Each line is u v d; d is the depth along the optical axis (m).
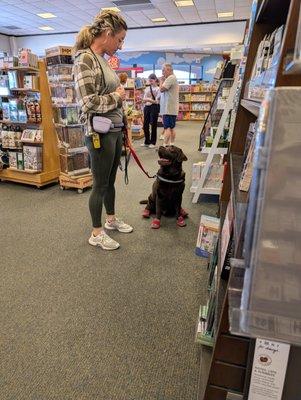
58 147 3.82
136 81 8.43
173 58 14.27
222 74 3.50
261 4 1.19
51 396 1.21
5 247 2.40
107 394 1.22
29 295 1.82
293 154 0.53
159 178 2.67
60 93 3.47
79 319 1.62
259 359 0.77
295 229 0.56
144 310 1.70
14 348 1.43
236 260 0.67
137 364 1.35
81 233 2.63
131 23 10.62
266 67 0.96
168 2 8.19
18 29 11.30
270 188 0.55
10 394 1.22
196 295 1.83
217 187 3.33
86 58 1.91
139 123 8.08
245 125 1.66
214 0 8.01
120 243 2.45
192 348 1.44
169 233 2.63
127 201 3.42
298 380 0.77
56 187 3.95
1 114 4.05
